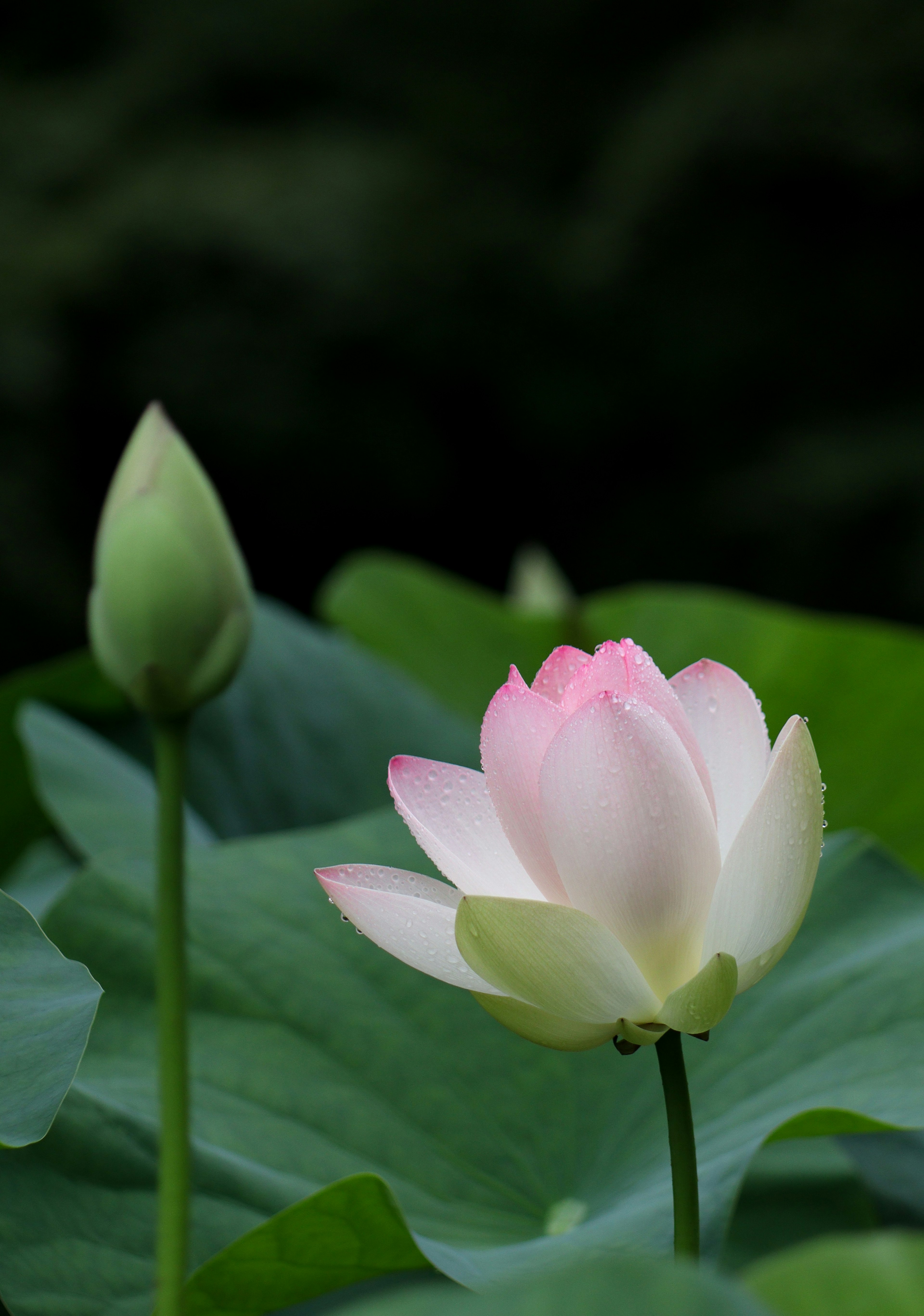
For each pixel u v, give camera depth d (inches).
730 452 721.6
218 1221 74.4
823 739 123.3
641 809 68.8
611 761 68.7
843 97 662.5
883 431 668.7
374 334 705.6
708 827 69.1
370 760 117.3
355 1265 72.9
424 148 751.7
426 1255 72.2
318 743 115.3
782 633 124.8
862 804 121.8
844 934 80.1
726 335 705.0
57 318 663.8
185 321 687.7
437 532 772.0
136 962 79.6
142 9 777.6
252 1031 78.6
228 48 749.9
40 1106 70.0
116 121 721.0
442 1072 78.6
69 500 679.7
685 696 71.8
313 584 774.5
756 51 684.1
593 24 783.7
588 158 756.6
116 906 80.3
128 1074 77.5
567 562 748.6
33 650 622.8
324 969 79.8
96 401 691.4
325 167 707.4
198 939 79.8
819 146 665.6
